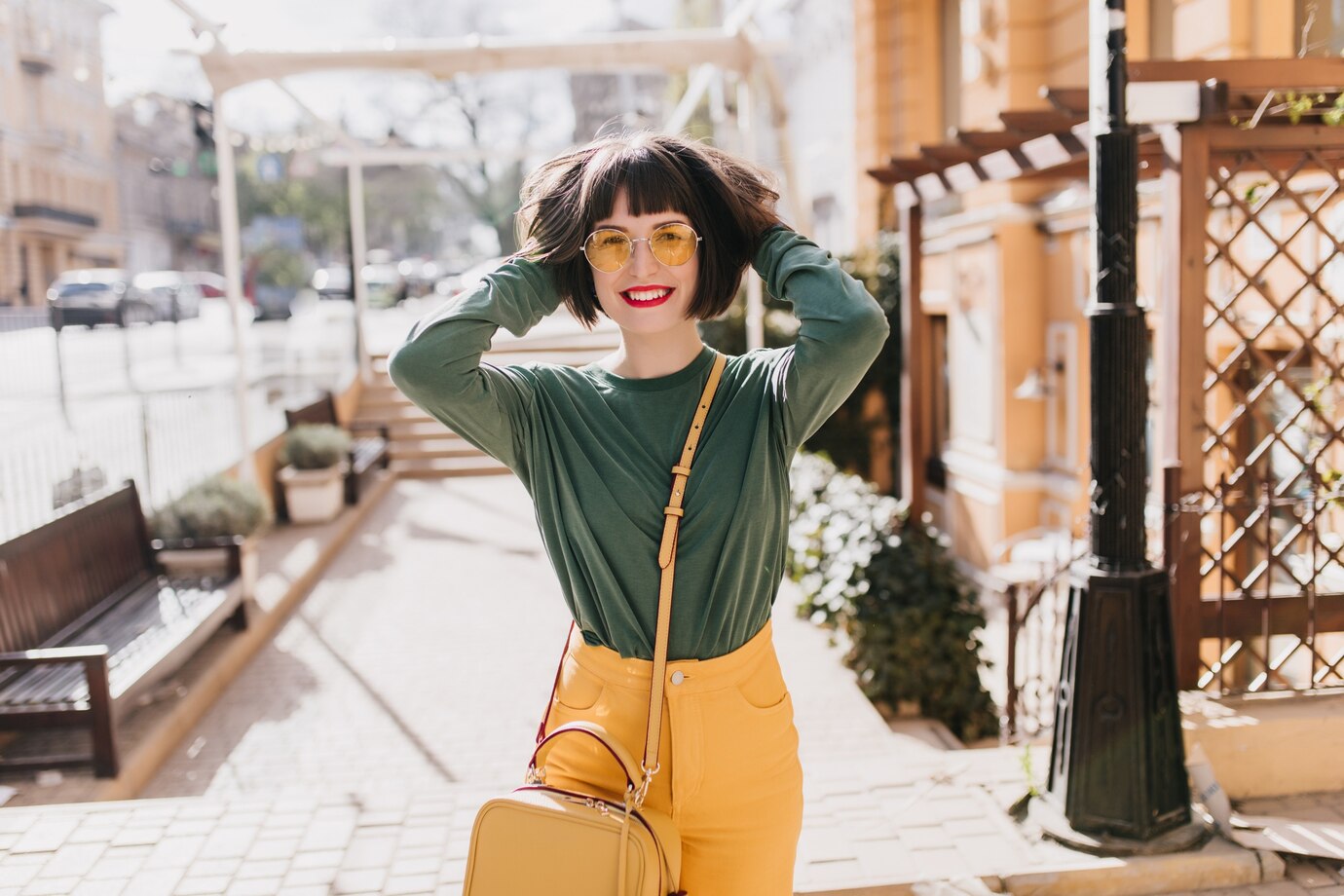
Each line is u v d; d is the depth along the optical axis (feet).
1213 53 22.75
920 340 23.04
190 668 20.39
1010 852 10.82
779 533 6.09
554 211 6.09
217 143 28.99
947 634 20.85
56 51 96.17
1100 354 10.96
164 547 22.57
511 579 28.58
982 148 18.69
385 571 29.71
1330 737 12.25
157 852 11.05
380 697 19.99
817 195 63.52
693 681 5.89
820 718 18.98
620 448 5.94
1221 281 22.22
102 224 134.62
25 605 16.90
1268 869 10.52
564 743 6.14
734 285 6.29
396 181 170.09
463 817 11.80
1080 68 30.32
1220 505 13.91
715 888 6.17
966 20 35.47
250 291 114.83
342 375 51.29
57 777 15.33
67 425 33.32
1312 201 18.76
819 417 5.94
